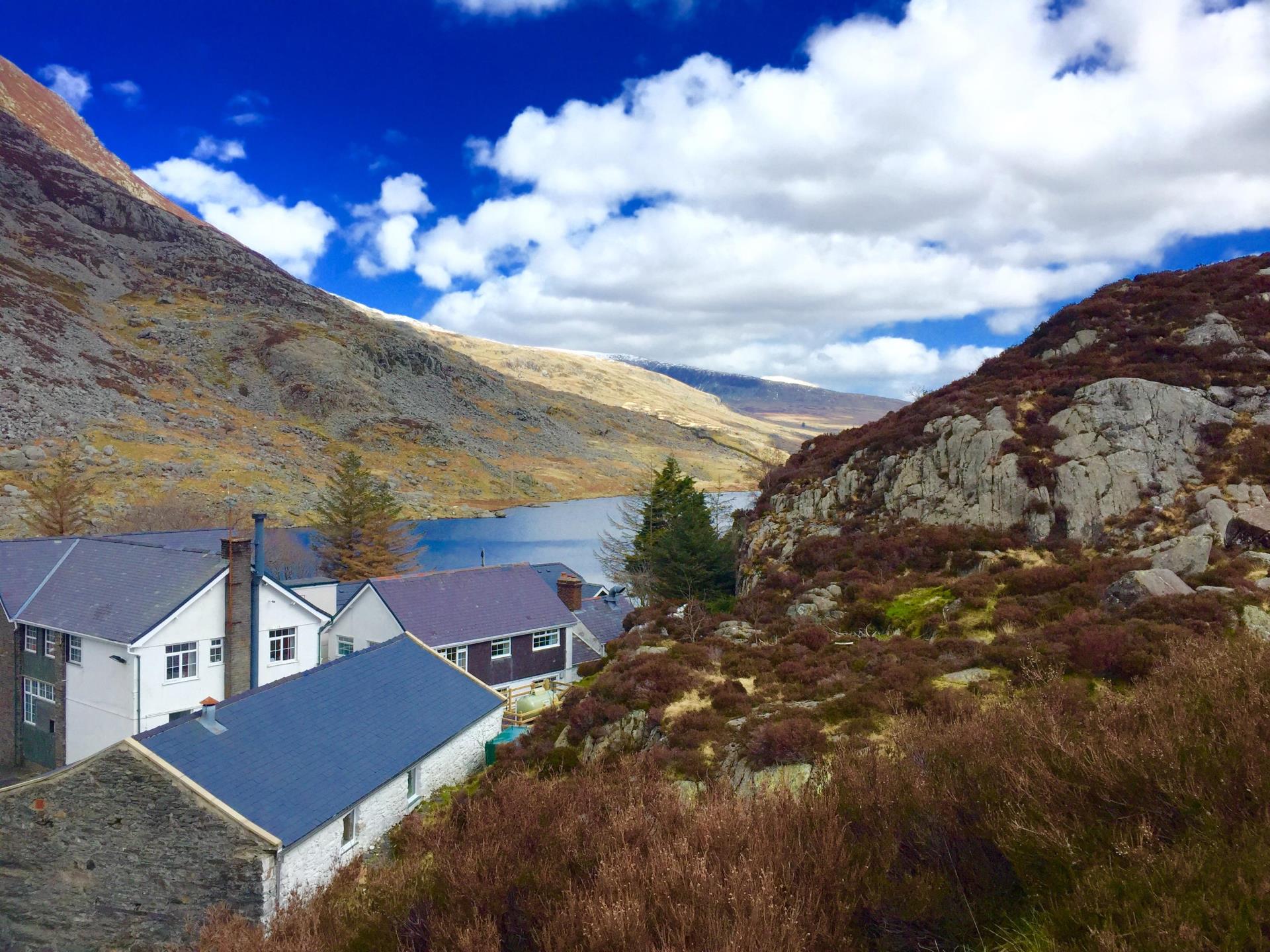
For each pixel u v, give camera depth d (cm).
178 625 3488
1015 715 951
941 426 4272
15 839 2050
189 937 1934
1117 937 540
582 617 5500
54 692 3628
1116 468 3516
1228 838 595
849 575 3566
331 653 4459
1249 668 861
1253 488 3212
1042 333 5012
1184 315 4403
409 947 831
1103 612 2484
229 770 2116
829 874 725
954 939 677
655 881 731
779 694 2372
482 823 1032
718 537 5862
